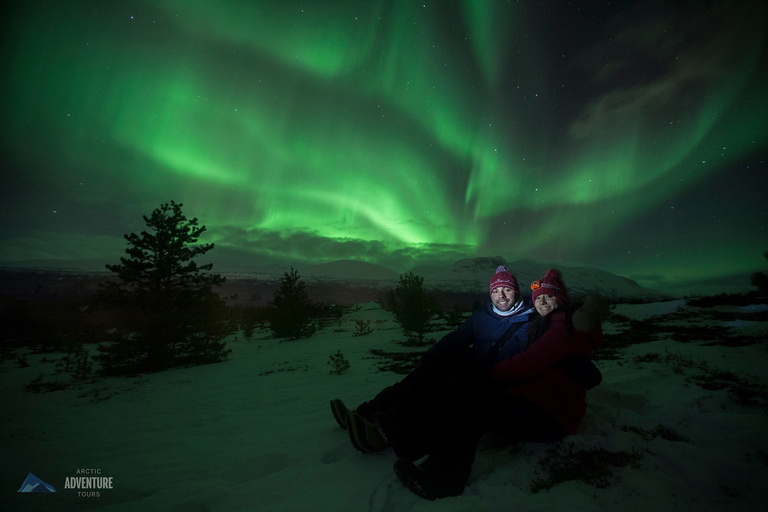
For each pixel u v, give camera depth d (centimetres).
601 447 241
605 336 1247
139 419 528
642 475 209
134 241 1177
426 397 257
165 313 1130
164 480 281
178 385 830
